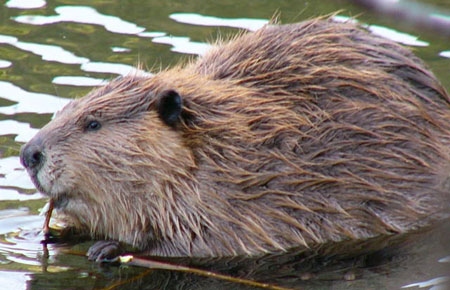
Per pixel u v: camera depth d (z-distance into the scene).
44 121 12.65
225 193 9.95
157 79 10.26
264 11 16.14
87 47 14.93
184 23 15.73
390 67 10.86
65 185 9.69
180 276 9.18
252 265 9.53
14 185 11.51
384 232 10.23
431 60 14.23
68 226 10.73
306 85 10.45
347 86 10.44
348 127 10.20
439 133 10.77
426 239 10.01
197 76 10.70
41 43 15.13
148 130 9.78
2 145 12.16
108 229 10.23
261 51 10.97
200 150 10.02
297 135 10.16
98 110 9.81
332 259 9.59
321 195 10.09
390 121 10.37
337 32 11.23
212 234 9.94
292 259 9.68
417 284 8.61
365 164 10.20
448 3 15.19
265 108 10.25
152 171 9.80
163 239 10.05
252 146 10.12
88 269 9.34
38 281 8.87
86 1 16.89
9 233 10.34
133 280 9.02
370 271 9.13
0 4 16.78
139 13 16.30
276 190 10.01
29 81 13.84
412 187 10.38
